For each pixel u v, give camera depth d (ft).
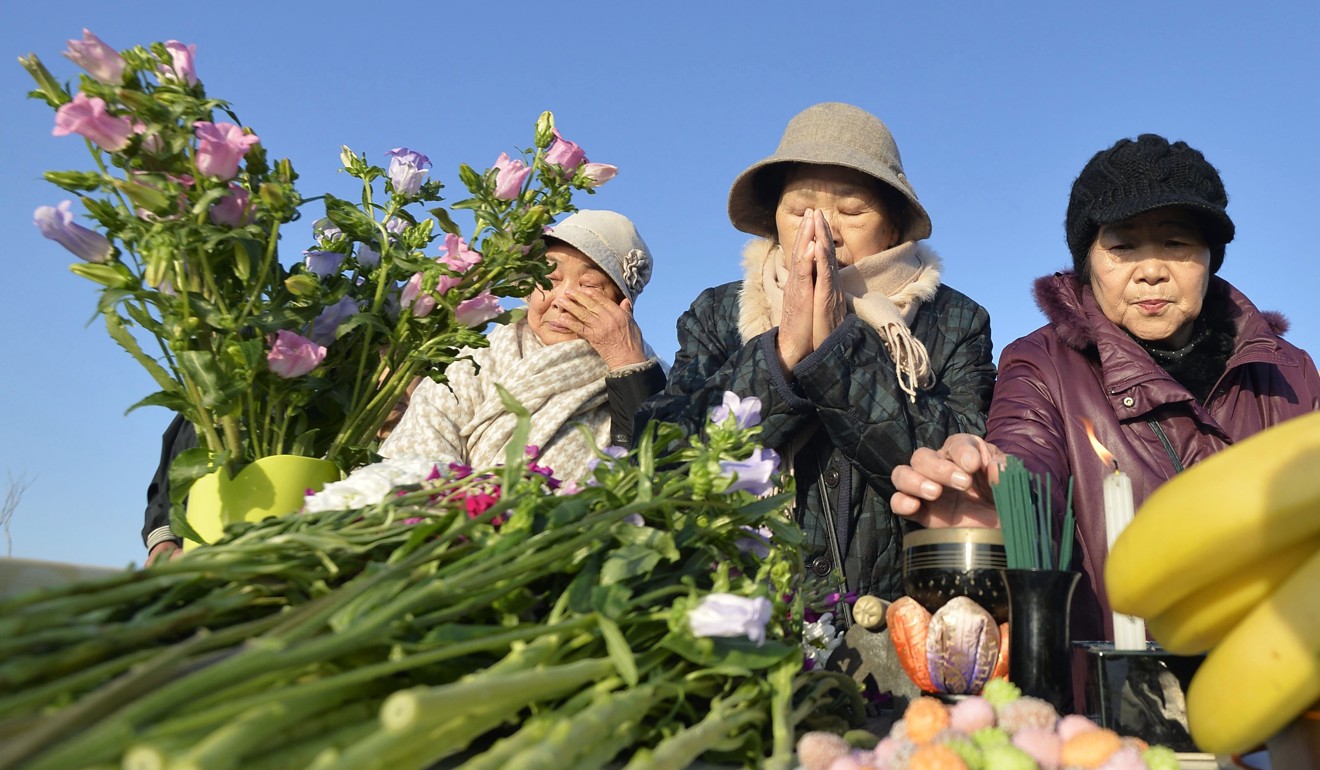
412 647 2.29
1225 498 2.26
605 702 2.33
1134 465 6.49
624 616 2.75
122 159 3.74
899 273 7.58
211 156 3.65
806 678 3.42
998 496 3.92
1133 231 6.41
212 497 3.90
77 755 1.54
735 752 2.84
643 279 8.83
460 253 4.38
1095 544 6.41
